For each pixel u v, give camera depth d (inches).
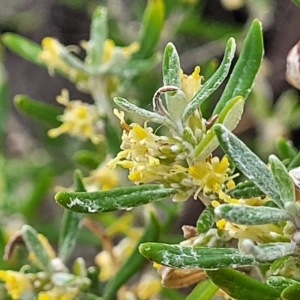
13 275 8.9
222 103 7.9
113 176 10.5
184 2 14.2
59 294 9.1
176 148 7.3
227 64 7.2
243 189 7.4
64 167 16.2
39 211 15.8
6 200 13.9
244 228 7.2
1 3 19.6
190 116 7.4
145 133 7.2
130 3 16.8
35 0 19.8
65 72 10.8
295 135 15.7
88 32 19.4
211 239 7.7
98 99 10.6
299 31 15.7
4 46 19.5
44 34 19.6
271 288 7.1
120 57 10.5
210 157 7.4
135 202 7.4
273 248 6.7
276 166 6.8
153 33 11.0
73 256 15.7
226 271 7.1
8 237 12.0
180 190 7.4
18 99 11.2
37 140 17.7
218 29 15.3
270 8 15.4
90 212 7.3
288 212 6.8
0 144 14.4
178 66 7.4
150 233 9.4
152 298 11.6
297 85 8.3
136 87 13.7
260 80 14.9
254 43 7.9
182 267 6.8
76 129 10.6
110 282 9.5
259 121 14.9
